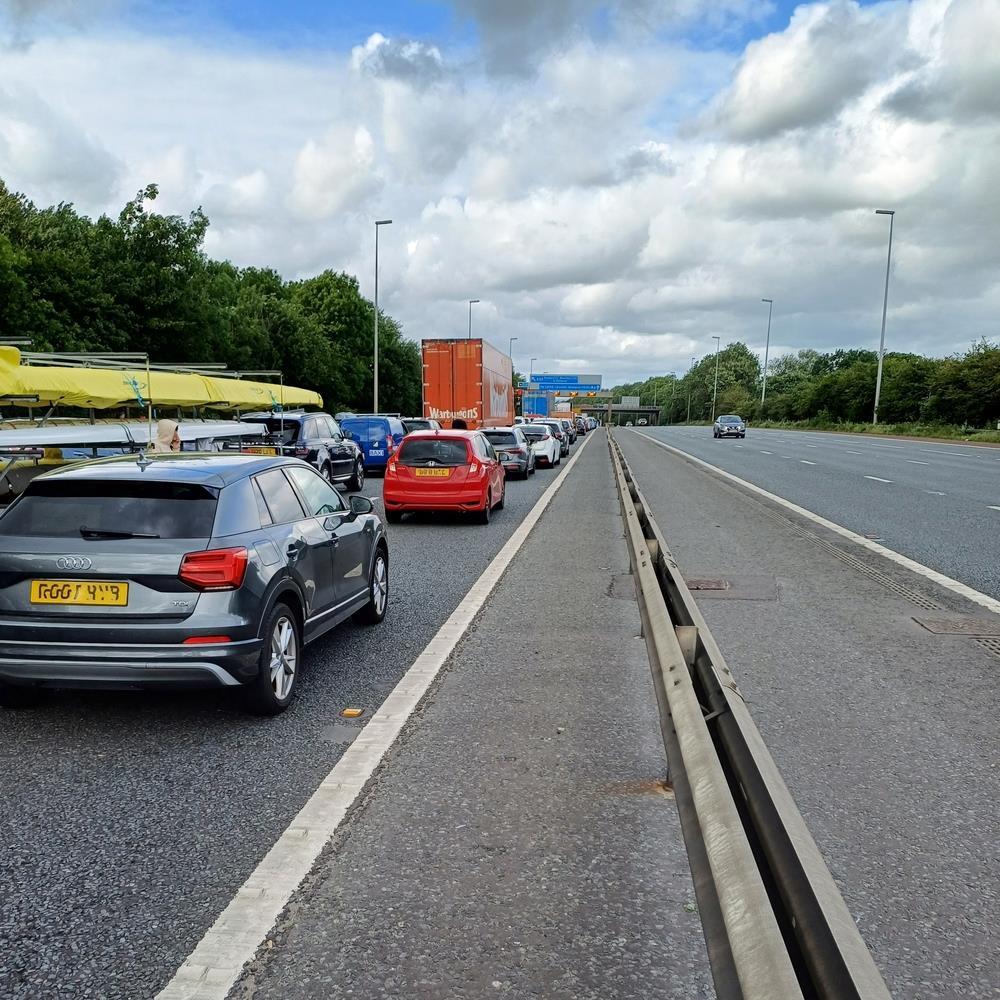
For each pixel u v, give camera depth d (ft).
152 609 13.96
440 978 8.03
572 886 9.64
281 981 8.00
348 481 65.00
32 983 8.00
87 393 42.75
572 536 38.93
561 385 335.06
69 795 12.17
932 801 11.78
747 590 25.93
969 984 7.98
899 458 99.35
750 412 357.41
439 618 23.12
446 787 12.27
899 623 21.86
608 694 16.44
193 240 118.01
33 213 109.19
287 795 12.13
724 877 6.68
